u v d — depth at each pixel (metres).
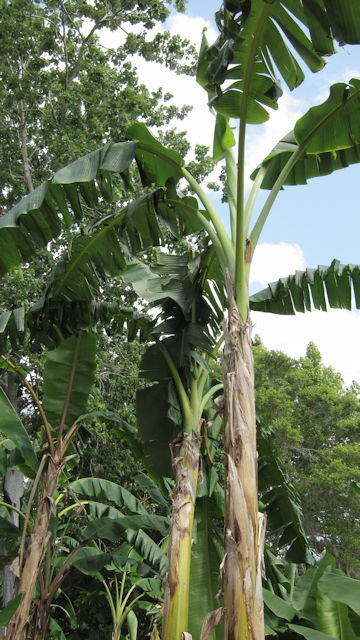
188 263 5.70
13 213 4.70
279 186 4.73
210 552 6.60
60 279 5.97
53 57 17.50
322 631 5.98
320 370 26.30
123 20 17.33
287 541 7.14
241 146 4.26
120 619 9.20
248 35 4.26
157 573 8.02
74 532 10.05
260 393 22.89
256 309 6.30
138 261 6.64
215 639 6.16
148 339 6.22
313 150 4.95
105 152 4.75
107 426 7.73
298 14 3.96
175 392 5.38
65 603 11.26
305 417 24.30
